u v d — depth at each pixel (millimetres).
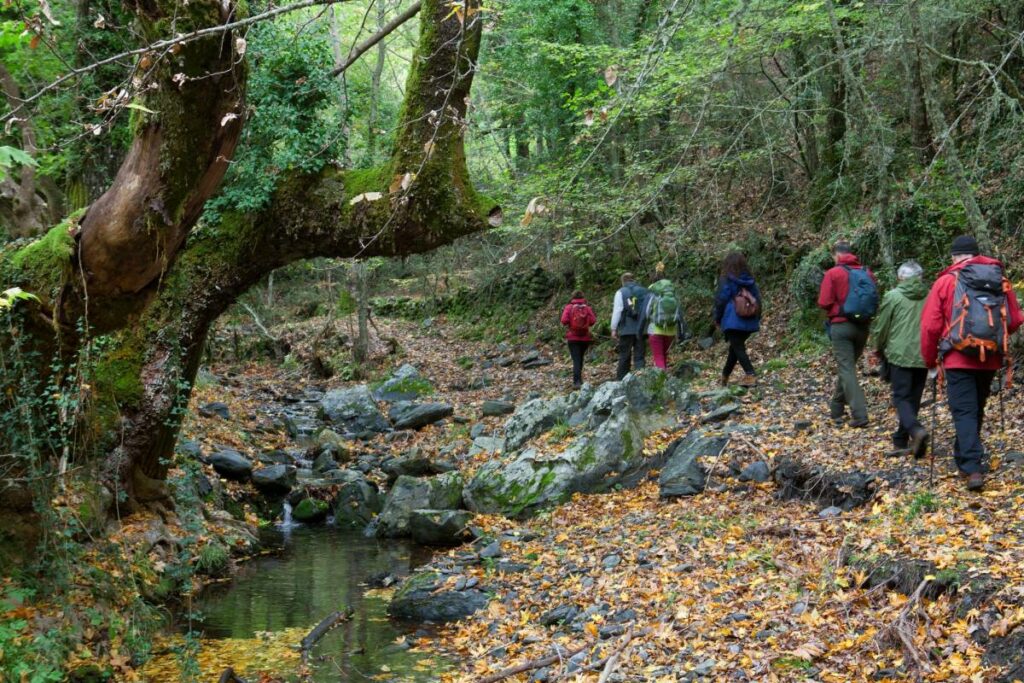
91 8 8477
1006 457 7020
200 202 5699
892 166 14734
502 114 19516
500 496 9844
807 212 17344
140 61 4258
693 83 11844
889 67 14688
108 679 5820
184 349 8344
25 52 9195
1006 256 11766
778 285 16344
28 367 6043
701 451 9398
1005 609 4656
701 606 5848
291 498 11391
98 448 7590
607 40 17453
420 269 26625
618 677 5082
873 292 9094
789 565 6227
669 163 15922
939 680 4387
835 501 7602
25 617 5984
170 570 7719
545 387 17203
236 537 9328
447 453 13219
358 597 7785
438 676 5797
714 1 11445
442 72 7004
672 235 17484
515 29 17500
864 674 4602
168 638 6707
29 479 6012
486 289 23359
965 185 9195
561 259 21172
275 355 24828
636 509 8680
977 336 6238
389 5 16984
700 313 17031
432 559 8570
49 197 10648
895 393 7852
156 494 8531
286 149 7973
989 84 12578
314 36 8125
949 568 5168
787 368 13227
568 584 6945
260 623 7066
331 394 16234
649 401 11055
